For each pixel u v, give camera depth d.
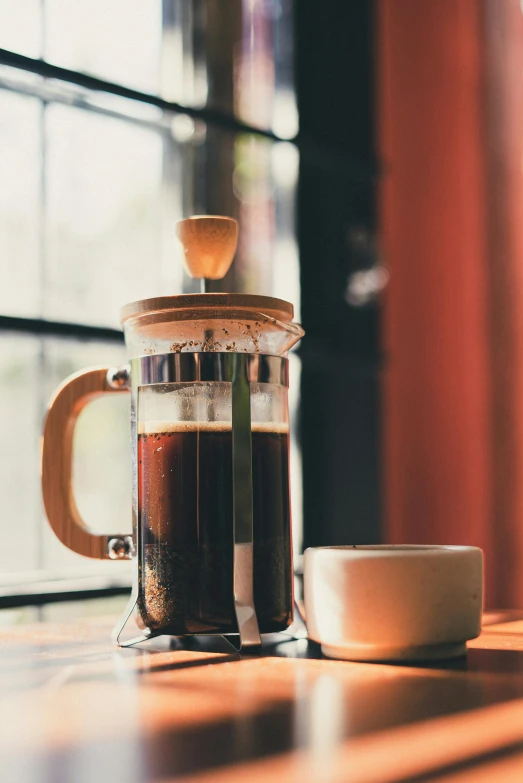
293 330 0.74
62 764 0.40
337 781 0.36
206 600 0.69
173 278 1.34
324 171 1.60
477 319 1.68
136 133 1.29
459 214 1.68
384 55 1.71
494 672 0.61
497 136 1.73
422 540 1.64
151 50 1.32
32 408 1.16
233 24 1.46
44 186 1.18
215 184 1.41
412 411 1.67
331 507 1.59
